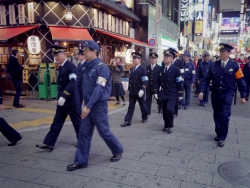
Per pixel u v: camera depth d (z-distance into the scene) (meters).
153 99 10.84
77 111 4.54
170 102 5.61
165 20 21.50
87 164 3.91
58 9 10.17
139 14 16.61
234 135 5.57
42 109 8.27
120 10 12.57
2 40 9.06
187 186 3.32
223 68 4.90
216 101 5.07
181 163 4.04
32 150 4.67
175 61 7.89
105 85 3.78
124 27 14.60
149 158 4.23
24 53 10.53
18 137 4.89
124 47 14.59
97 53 3.79
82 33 10.21
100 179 3.51
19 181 3.49
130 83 6.41
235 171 3.76
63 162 4.11
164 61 5.64
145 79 6.18
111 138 3.96
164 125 5.96
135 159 4.20
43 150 4.67
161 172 3.72
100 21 11.55
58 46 4.40
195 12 31.56
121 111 8.25
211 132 5.80
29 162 4.12
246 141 5.15
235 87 5.02
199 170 3.79
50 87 9.95
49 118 7.10
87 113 3.55
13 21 10.50
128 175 3.63
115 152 4.08
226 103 4.86
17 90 8.46
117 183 3.40
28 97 10.43
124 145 4.89
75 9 10.41
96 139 5.25
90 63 3.77
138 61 6.32
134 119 7.16
